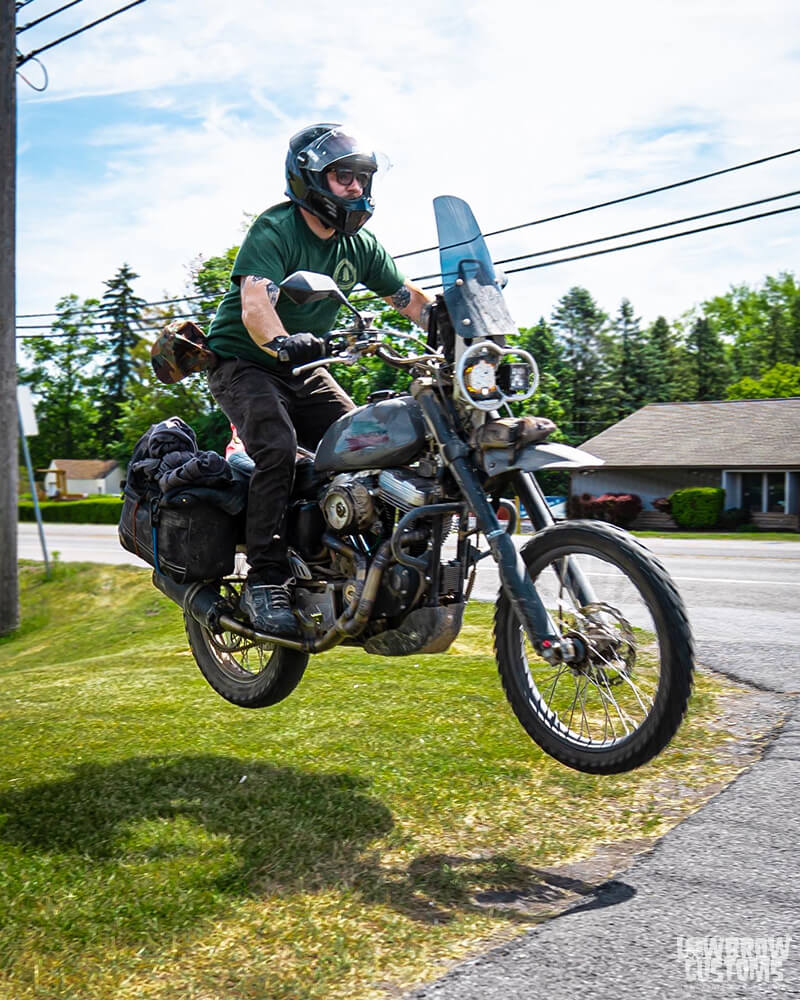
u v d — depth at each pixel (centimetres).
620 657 313
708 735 444
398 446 344
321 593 384
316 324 427
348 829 333
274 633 385
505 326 333
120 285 7531
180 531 419
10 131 1195
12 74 1192
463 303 334
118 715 493
